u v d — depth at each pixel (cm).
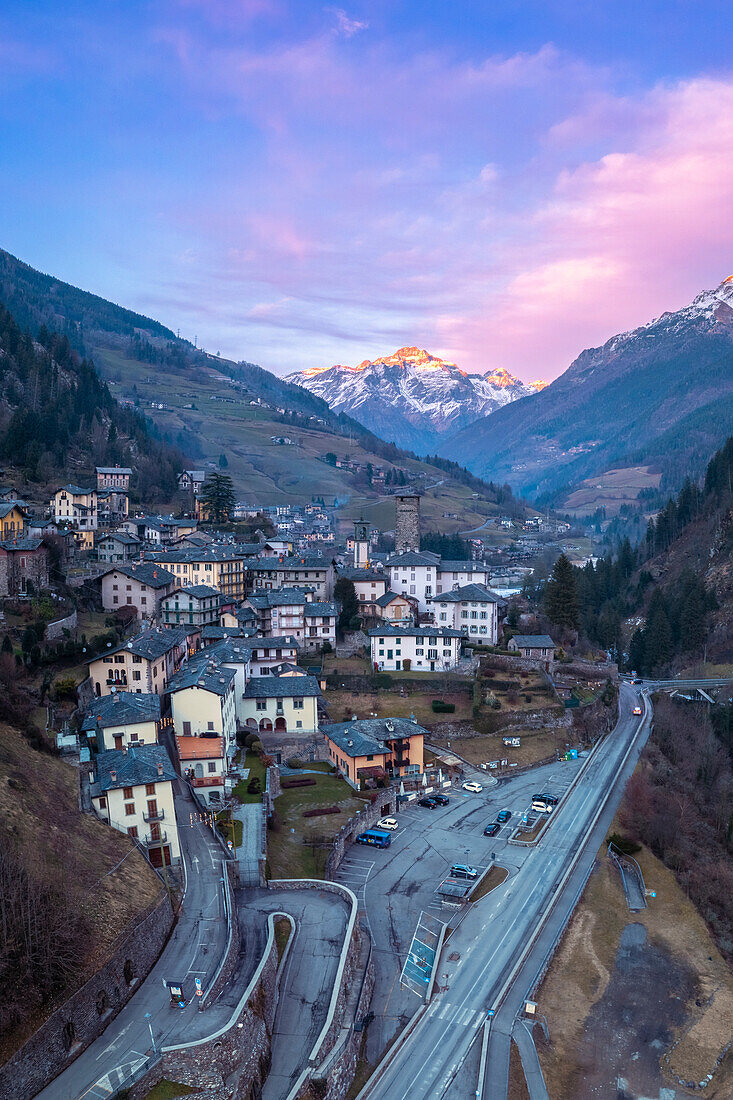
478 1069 6019
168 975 5562
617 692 15225
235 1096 4831
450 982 7025
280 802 9744
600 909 8488
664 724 14075
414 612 16412
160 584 14212
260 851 7919
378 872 8794
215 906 6519
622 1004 7144
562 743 12812
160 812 7050
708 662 18150
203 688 9406
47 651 10538
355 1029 6078
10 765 6838
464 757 12150
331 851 8588
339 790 10225
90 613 13650
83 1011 4856
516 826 10125
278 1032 5650
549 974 7406
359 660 14525
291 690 11612
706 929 8431
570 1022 6800
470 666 14162
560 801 10888
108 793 6812
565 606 17050
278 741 11306
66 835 6244
